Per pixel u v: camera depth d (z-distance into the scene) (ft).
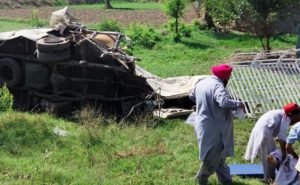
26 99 50.14
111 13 155.43
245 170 32.73
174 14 103.24
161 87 52.70
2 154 34.27
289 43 99.50
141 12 158.10
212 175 31.76
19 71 49.34
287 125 29.76
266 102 49.21
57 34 50.52
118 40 49.70
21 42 48.93
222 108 27.73
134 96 47.98
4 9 168.55
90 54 47.29
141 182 30.48
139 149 36.83
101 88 47.50
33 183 29.14
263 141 30.12
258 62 54.49
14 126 39.14
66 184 29.50
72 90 48.01
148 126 44.14
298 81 51.65
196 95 28.86
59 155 34.81
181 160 35.14
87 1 212.02
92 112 43.70
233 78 52.54
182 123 45.93
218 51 93.15
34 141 36.96
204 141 28.45
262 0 78.64
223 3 84.84
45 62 47.50
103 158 34.71
